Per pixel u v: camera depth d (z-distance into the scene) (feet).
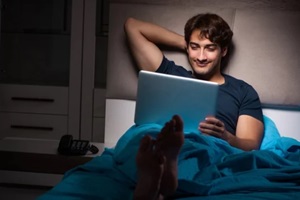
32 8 9.19
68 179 4.12
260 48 7.28
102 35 8.72
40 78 9.66
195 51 6.79
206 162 4.51
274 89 7.34
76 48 8.50
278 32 7.25
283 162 4.92
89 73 8.55
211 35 6.62
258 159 4.63
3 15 9.09
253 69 7.32
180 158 4.36
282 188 3.99
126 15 7.36
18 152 5.82
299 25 7.22
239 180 4.11
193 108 5.57
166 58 7.19
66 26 9.10
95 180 4.08
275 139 6.78
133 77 7.45
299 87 7.32
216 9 7.29
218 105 6.83
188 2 7.32
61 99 8.70
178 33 7.31
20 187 6.27
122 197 3.76
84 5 8.38
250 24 7.25
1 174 5.87
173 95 5.55
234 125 6.88
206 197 3.72
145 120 5.69
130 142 4.58
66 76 9.56
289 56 7.27
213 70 7.00
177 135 3.57
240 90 7.02
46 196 3.67
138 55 7.09
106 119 7.57
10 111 8.84
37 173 5.82
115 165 4.50
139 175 3.35
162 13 7.30
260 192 3.93
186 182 3.73
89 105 8.66
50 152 5.85
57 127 8.80
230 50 7.31
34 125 8.84
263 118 7.22
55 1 9.12
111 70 7.49
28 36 9.41
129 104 7.53
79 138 8.79
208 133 5.63
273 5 7.25
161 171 3.27
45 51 9.49
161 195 3.59
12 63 9.37
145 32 7.12
